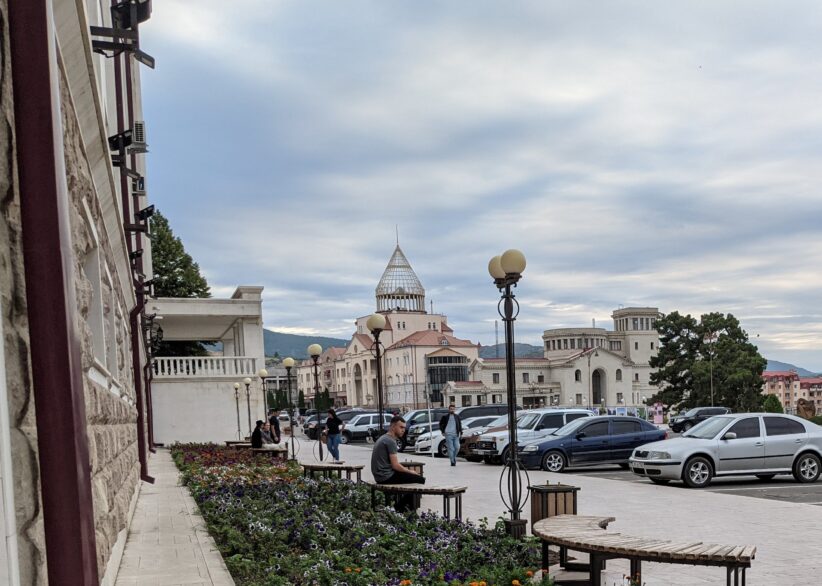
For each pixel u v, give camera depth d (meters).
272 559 7.38
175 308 38.97
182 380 38.62
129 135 10.27
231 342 49.50
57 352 3.10
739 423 17.19
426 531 9.38
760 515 12.37
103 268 7.80
